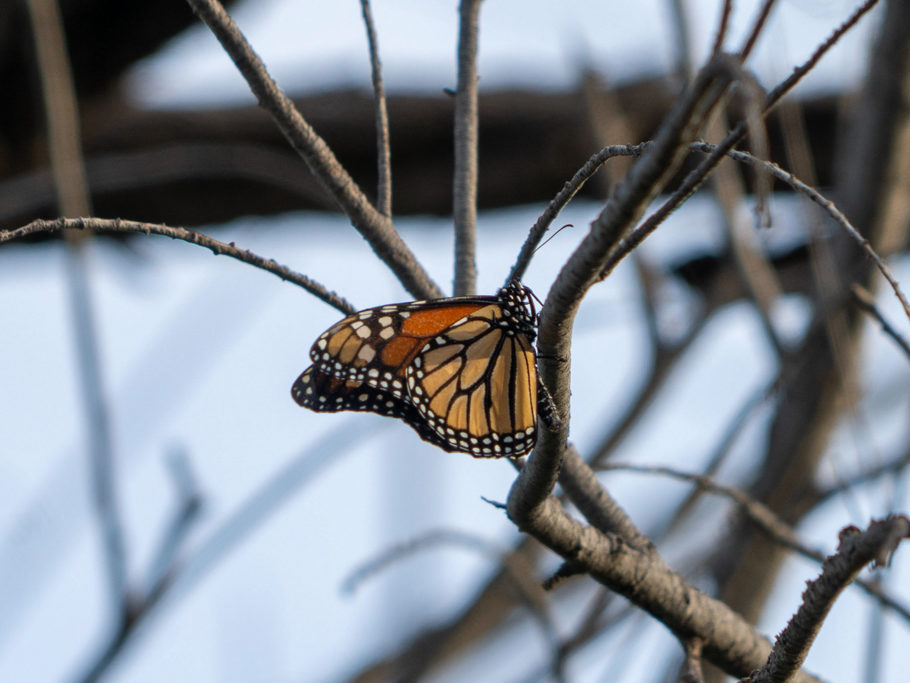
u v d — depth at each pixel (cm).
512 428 171
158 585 174
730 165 183
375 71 167
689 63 183
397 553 172
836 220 161
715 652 167
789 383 181
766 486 182
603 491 167
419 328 170
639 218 160
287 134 166
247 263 164
